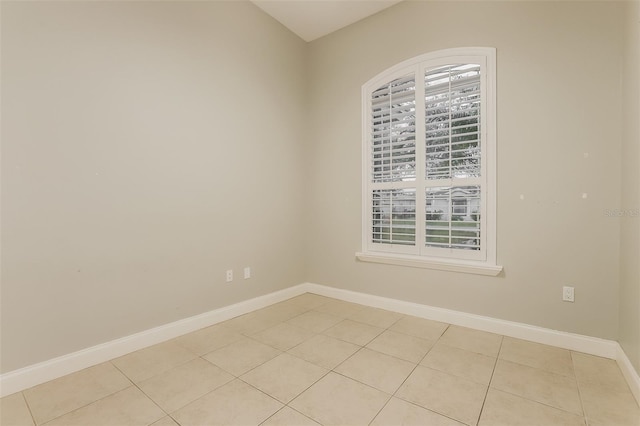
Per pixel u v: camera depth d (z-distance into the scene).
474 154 2.58
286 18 3.26
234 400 1.65
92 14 2.00
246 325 2.70
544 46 2.28
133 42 2.20
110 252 2.11
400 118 2.97
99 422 1.49
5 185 1.71
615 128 2.06
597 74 2.11
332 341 2.38
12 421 1.50
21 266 1.76
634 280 1.71
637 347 1.64
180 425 1.47
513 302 2.43
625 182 1.92
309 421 1.49
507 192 2.44
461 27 2.62
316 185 3.63
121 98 2.14
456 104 2.64
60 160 1.89
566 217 2.22
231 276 2.89
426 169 2.82
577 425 1.45
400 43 2.96
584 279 2.16
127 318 2.20
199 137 2.62
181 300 2.51
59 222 1.89
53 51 1.85
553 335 2.26
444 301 2.75
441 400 1.64
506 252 2.45
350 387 1.77
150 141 2.30
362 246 3.26
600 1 2.09
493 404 1.61
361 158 3.24
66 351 1.92
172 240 2.45
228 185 2.86
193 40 2.57
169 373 1.92
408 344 2.31
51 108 1.85
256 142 3.12
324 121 3.55
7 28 1.70
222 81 2.79
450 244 2.69
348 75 3.34
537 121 2.31
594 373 1.89
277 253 3.35
